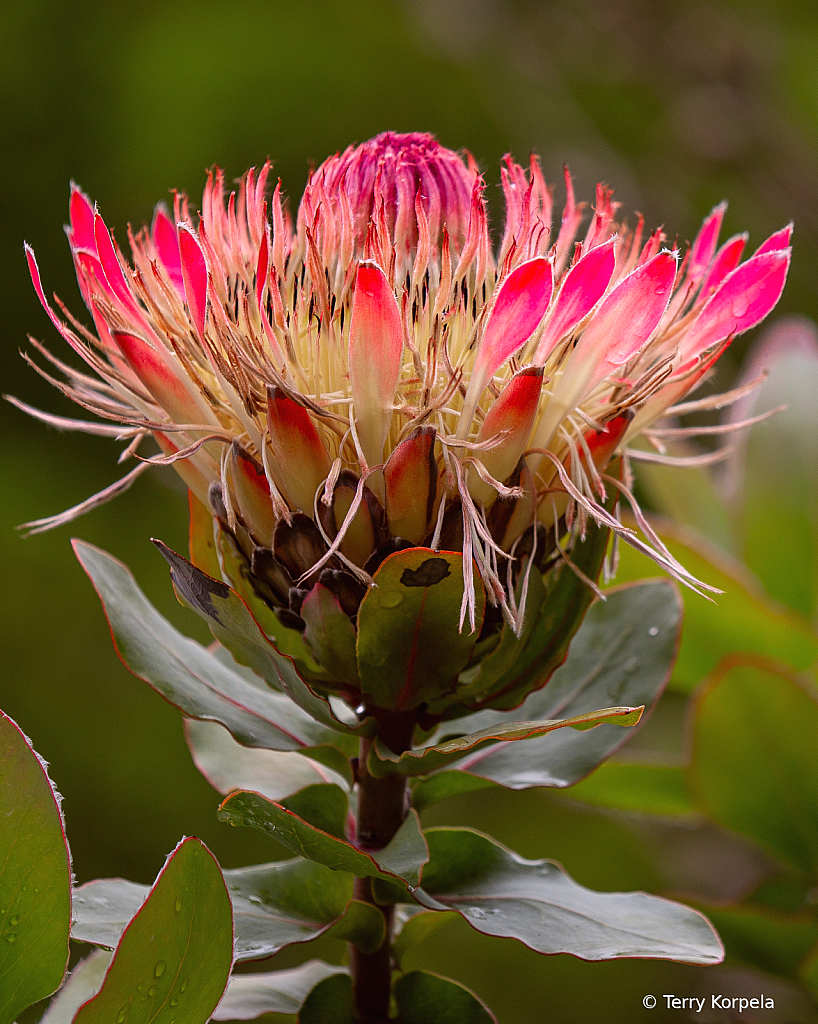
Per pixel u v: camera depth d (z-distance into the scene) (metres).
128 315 0.57
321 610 0.57
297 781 0.62
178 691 0.60
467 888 0.60
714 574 0.68
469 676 0.59
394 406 0.56
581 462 0.57
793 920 0.65
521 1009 1.09
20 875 0.55
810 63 1.41
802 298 1.40
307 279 0.57
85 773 1.27
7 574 1.37
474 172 0.58
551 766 0.61
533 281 0.55
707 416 1.07
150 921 0.55
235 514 0.57
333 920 0.59
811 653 0.69
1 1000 0.56
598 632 0.63
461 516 0.56
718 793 0.67
